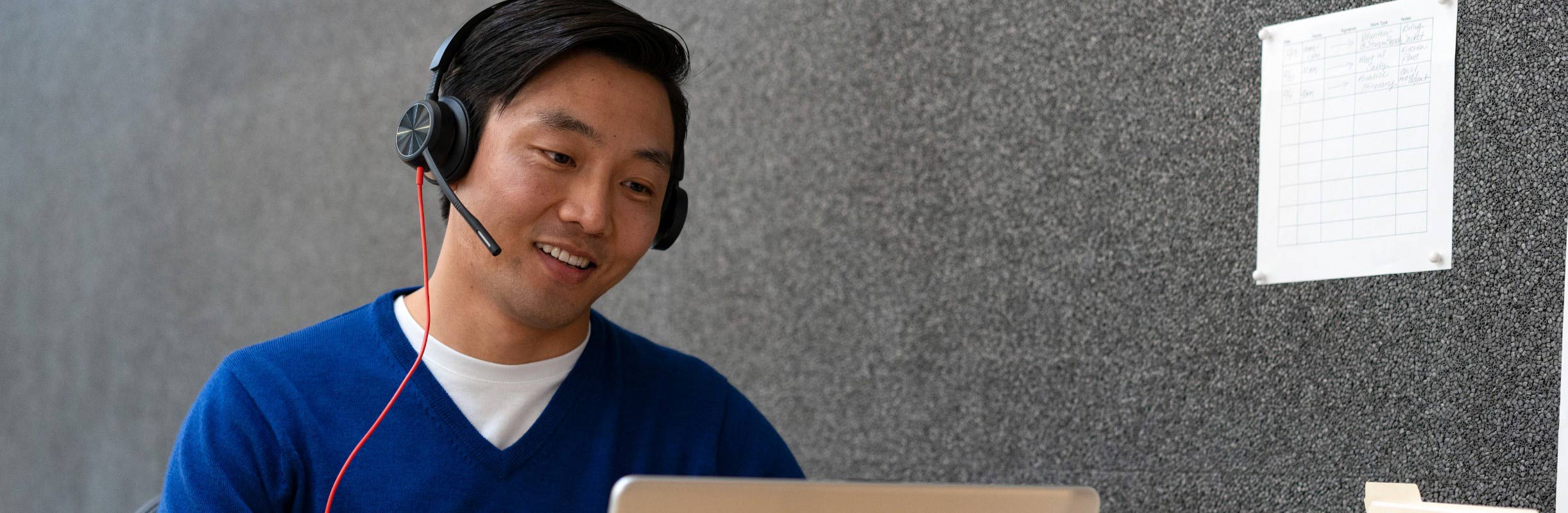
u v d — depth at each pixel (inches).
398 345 32.8
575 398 33.6
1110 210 42.3
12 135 92.3
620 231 31.3
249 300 72.6
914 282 47.6
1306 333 37.7
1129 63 42.3
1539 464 32.9
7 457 88.8
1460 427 34.4
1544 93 33.6
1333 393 37.0
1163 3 41.6
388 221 64.9
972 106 46.3
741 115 54.0
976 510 21.8
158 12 81.8
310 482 31.3
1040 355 43.8
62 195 87.1
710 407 36.7
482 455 31.7
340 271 67.3
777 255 52.1
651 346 37.8
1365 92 37.0
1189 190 40.5
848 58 50.4
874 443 48.2
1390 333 36.0
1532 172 33.7
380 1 67.2
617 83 30.9
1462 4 35.4
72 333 84.6
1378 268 36.4
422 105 31.3
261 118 73.7
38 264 88.4
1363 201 36.8
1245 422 38.8
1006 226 45.1
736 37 54.5
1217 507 39.1
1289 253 38.2
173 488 30.5
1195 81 40.6
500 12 31.6
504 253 30.7
